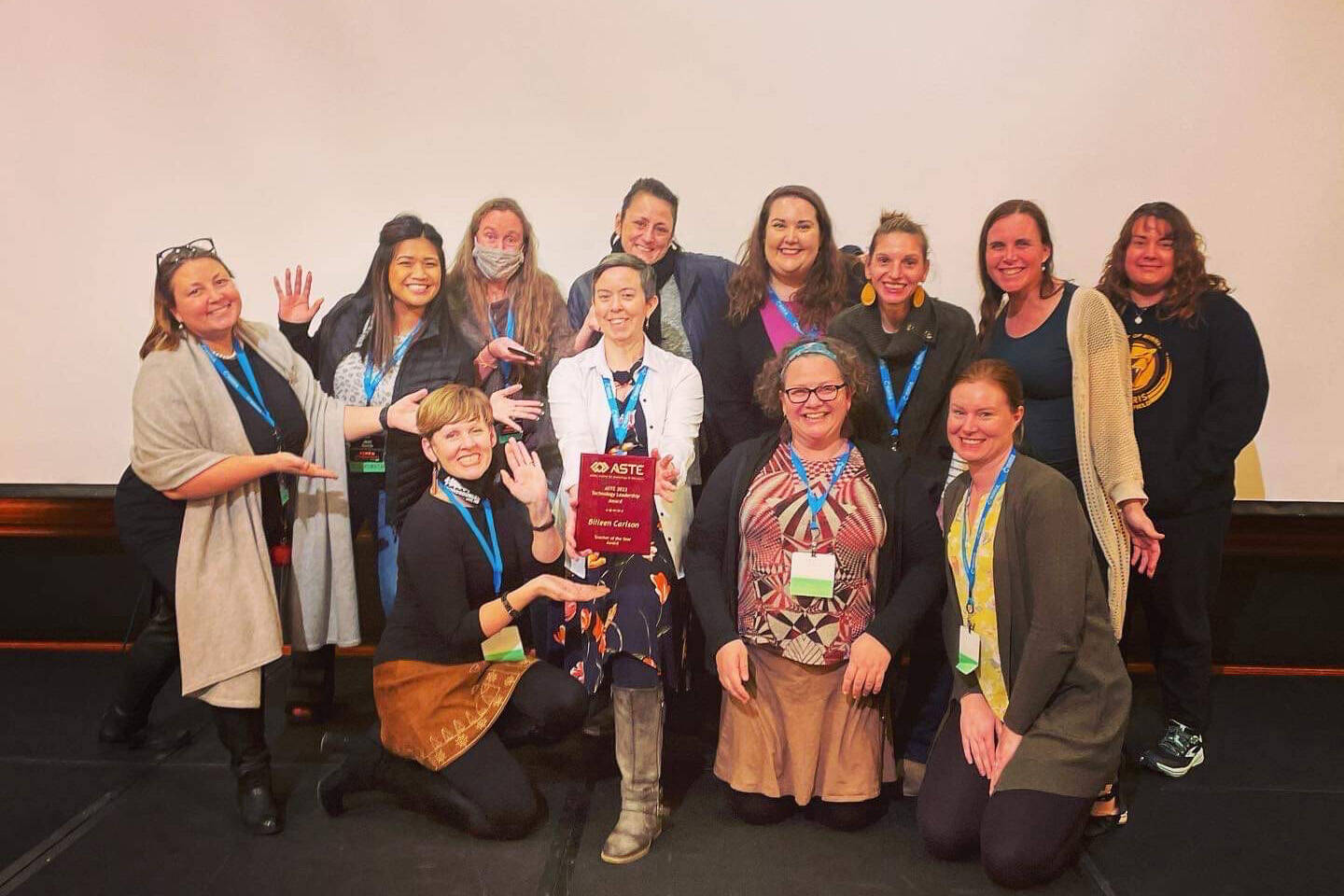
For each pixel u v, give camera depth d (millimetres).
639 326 2662
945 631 2410
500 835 2377
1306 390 3074
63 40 2977
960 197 2953
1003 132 2926
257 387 2572
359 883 2201
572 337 2994
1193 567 2695
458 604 2385
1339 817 2527
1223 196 2951
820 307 2900
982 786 2299
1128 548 2580
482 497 2484
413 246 2955
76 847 2336
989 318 2754
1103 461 2555
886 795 2643
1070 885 2229
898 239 2654
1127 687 2270
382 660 2445
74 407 3189
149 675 2730
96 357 3154
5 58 2990
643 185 2959
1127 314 2725
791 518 2348
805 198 2863
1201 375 2664
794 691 2389
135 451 2377
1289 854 2357
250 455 2408
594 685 2445
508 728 2572
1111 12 2875
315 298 3037
